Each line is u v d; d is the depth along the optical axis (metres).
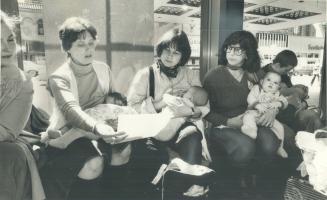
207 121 1.75
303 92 1.81
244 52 1.73
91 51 1.61
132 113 1.68
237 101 1.76
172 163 1.75
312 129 1.84
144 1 1.62
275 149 1.83
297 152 1.85
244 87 1.75
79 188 1.71
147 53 1.66
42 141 1.64
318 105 1.83
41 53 1.57
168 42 1.66
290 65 1.78
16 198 1.66
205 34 1.69
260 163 1.83
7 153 1.62
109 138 1.68
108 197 1.74
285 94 1.80
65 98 1.62
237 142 1.79
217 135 1.77
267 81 1.77
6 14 1.52
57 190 1.70
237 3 1.69
